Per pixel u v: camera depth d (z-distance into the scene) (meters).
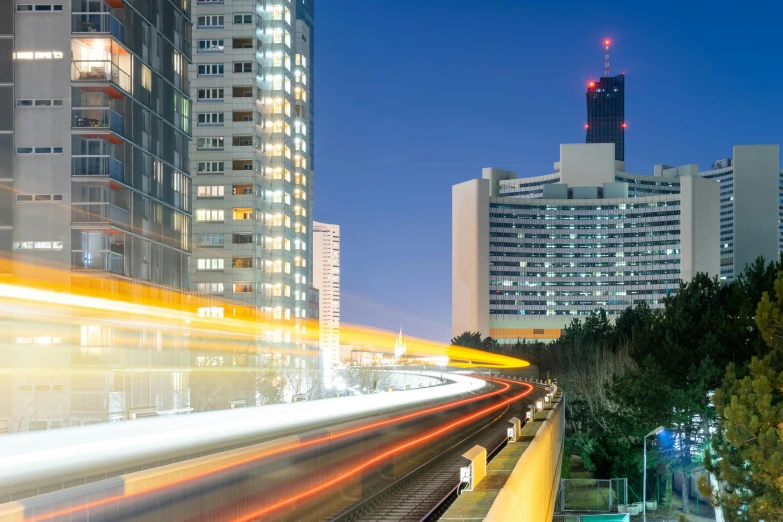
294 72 130.75
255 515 15.81
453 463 33.91
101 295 51.56
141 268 56.59
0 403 49.19
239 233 106.88
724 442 32.31
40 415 49.59
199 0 109.50
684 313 49.66
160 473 12.01
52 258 51.56
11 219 51.66
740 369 40.09
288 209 116.88
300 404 30.11
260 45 111.94
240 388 77.88
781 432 28.11
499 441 42.78
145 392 56.16
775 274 41.69
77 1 52.56
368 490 24.73
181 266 64.38
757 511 27.95
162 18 61.34
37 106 52.19
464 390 67.62
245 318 104.75
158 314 59.00
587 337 120.50
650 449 52.69
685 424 46.81
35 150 52.09
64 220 51.78
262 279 109.81
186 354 63.69
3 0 52.31
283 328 113.38
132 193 55.09
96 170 52.31
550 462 18.70
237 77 108.44
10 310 50.50
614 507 48.09
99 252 52.09
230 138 107.94
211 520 13.74
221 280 106.25
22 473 15.94
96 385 51.03
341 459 22.36
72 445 17.58
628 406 55.19
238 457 15.10
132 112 55.53
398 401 42.34
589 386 81.12
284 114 115.62
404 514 20.73
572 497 47.34
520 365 163.00
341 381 113.69
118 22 53.38
